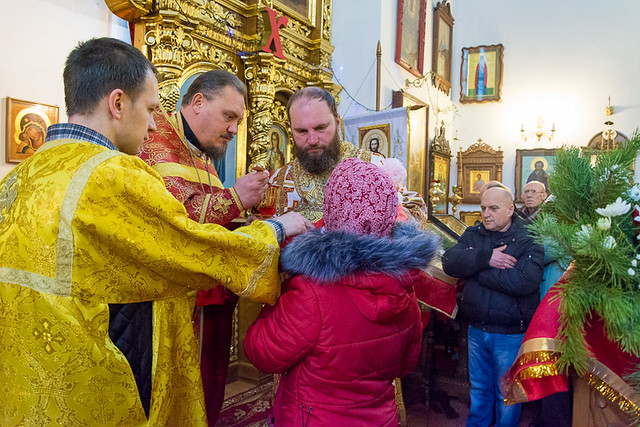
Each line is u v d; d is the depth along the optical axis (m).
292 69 3.90
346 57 6.07
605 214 1.18
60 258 0.97
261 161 3.51
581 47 9.02
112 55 1.08
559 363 1.20
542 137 9.22
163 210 1.02
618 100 8.80
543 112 9.23
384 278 1.07
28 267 0.99
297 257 1.09
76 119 1.09
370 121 4.99
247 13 3.49
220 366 1.99
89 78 1.07
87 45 1.10
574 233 1.22
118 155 1.02
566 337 1.18
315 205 1.83
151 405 1.09
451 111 9.57
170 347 1.14
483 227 2.49
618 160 1.28
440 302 2.45
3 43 2.87
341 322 1.07
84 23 3.29
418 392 3.12
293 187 1.88
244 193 1.58
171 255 1.04
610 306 1.10
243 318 3.30
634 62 8.70
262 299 1.19
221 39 3.26
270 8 3.46
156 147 1.69
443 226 3.45
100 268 1.00
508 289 2.24
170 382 1.15
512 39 9.45
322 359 1.08
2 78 2.88
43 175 1.01
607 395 1.19
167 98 2.83
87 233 0.98
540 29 9.28
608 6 8.87
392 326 1.14
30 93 3.02
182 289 1.15
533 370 1.22
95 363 0.99
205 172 1.80
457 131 9.76
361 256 1.05
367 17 5.96
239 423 2.60
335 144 1.79
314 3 4.20
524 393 1.27
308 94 1.73
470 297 2.37
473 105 9.68
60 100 3.18
